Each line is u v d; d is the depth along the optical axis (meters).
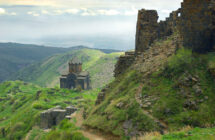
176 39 36.53
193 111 24.36
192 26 31.17
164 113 25.84
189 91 26.72
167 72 31.33
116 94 39.69
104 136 31.00
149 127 25.30
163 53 38.16
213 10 29.97
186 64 29.97
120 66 52.97
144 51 49.88
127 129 27.75
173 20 45.25
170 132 22.97
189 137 19.66
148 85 31.97
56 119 92.00
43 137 77.12
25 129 105.62
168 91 28.36
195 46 30.95
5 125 125.88
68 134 38.78
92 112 43.41
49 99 147.50
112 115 32.31
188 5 31.61
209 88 26.05
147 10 50.62
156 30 50.53
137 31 51.75
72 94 168.75
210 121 22.73
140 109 28.30
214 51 30.17
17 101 184.38
